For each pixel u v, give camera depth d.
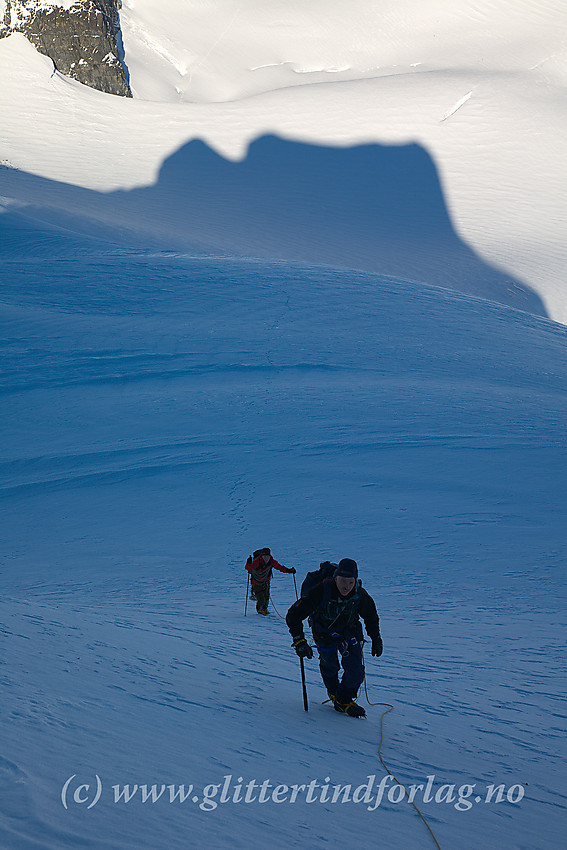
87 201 70.62
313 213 76.00
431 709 6.02
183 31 126.00
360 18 129.12
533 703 6.45
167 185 79.38
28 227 52.94
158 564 15.03
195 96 112.50
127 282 41.09
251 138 90.81
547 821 3.75
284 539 16.30
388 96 98.31
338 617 5.70
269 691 5.95
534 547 15.41
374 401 26.44
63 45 104.44
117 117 94.12
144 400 26.69
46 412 25.55
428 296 42.62
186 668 6.23
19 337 32.88
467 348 34.12
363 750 4.55
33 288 39.59
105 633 7.34
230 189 80.12
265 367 30.05
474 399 26.97
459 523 16.95
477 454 21.52
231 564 15.03
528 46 115.75
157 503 18.77
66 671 5.02
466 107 95.44
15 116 90.19
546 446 22.25
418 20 126.56
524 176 83.38
